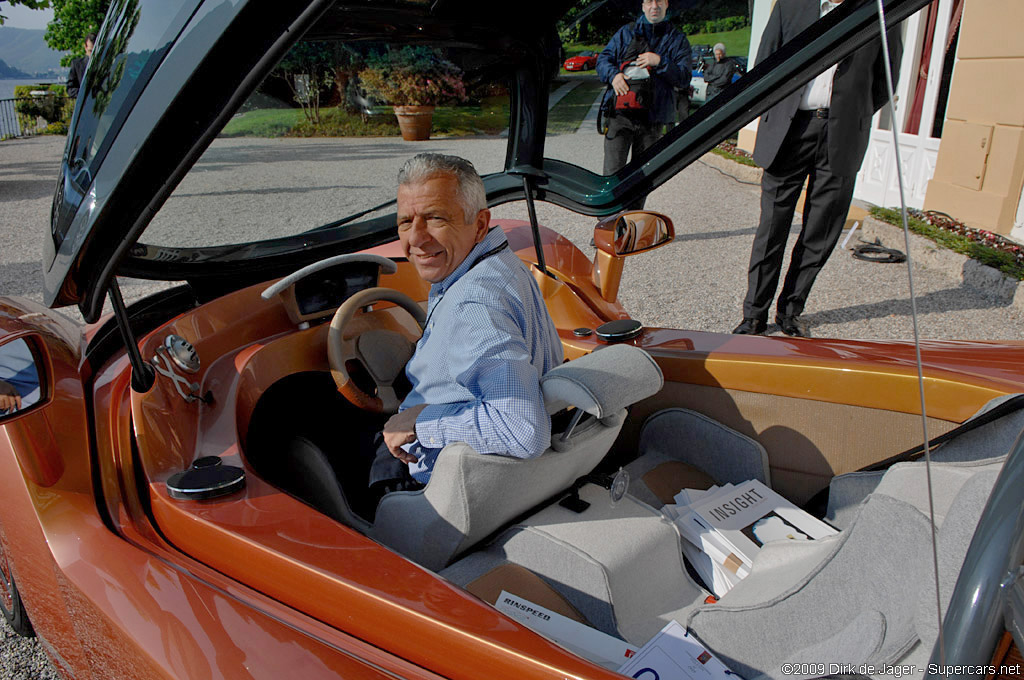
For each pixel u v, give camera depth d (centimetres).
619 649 147
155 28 125
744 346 213
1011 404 155
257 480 158
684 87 216
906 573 124
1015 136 607
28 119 2047
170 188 133
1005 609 75
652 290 559
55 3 2298
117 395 179
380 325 236
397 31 204
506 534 173
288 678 116
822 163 418
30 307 204
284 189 221
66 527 154
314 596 130
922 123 738
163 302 233
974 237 610
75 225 143
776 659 142
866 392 187
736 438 206
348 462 230
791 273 455
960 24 654
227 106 122
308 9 112
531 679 109
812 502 202
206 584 135
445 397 173
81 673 173
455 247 178
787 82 194
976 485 108
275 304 225
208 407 186
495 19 225
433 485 164
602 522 173
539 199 273
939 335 453
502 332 162
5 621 246
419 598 123
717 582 178
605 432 173
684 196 904
